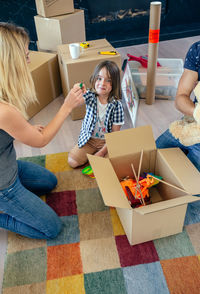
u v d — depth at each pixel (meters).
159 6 1.78
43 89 2.24
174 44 3.32
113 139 1.28
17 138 1.00
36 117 2.21
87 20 3.09
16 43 0.87
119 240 1.31
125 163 1.36
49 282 1.17
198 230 1.34
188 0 3.28
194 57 1.26
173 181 1.26
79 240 1.32
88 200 1.51
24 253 1.28
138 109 2.24
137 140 1.31
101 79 1.45
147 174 1.35
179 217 1.21
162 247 1.27
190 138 1.29
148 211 1.02
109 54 1.94
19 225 1.26
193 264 1.20
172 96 2.31
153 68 2.07
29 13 2.87
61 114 1.15
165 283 1.14
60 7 2.32
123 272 1.19
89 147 1.68
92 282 1.16
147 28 3.32
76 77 1.92
